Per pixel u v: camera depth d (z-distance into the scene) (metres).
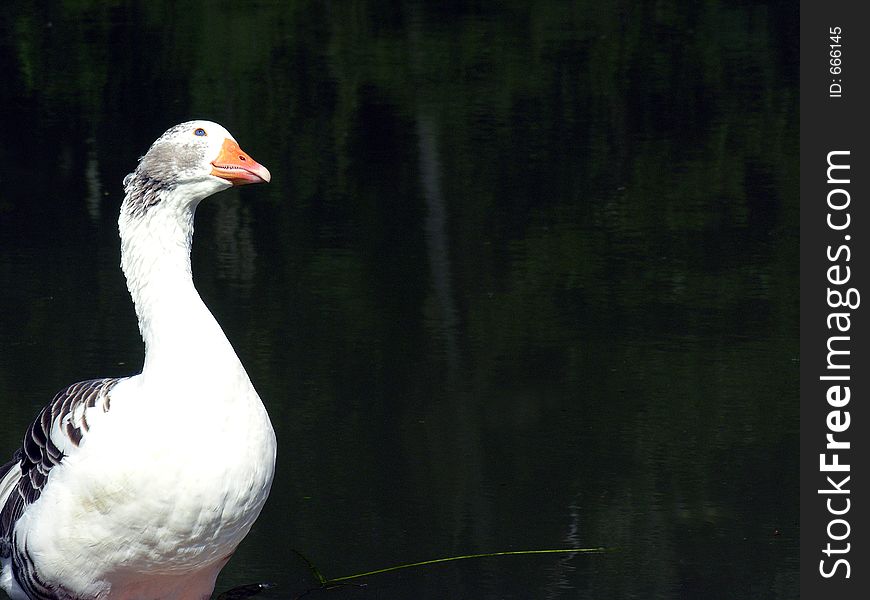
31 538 7.12
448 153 21.22
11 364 12.53
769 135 22.00
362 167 20.56
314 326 13.82
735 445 11.12
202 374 6.83
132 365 12.56
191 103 24.59
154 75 26.67
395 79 26.31
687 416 11.68
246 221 17.78
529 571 9.20
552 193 19.02
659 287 15.09
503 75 26.56
